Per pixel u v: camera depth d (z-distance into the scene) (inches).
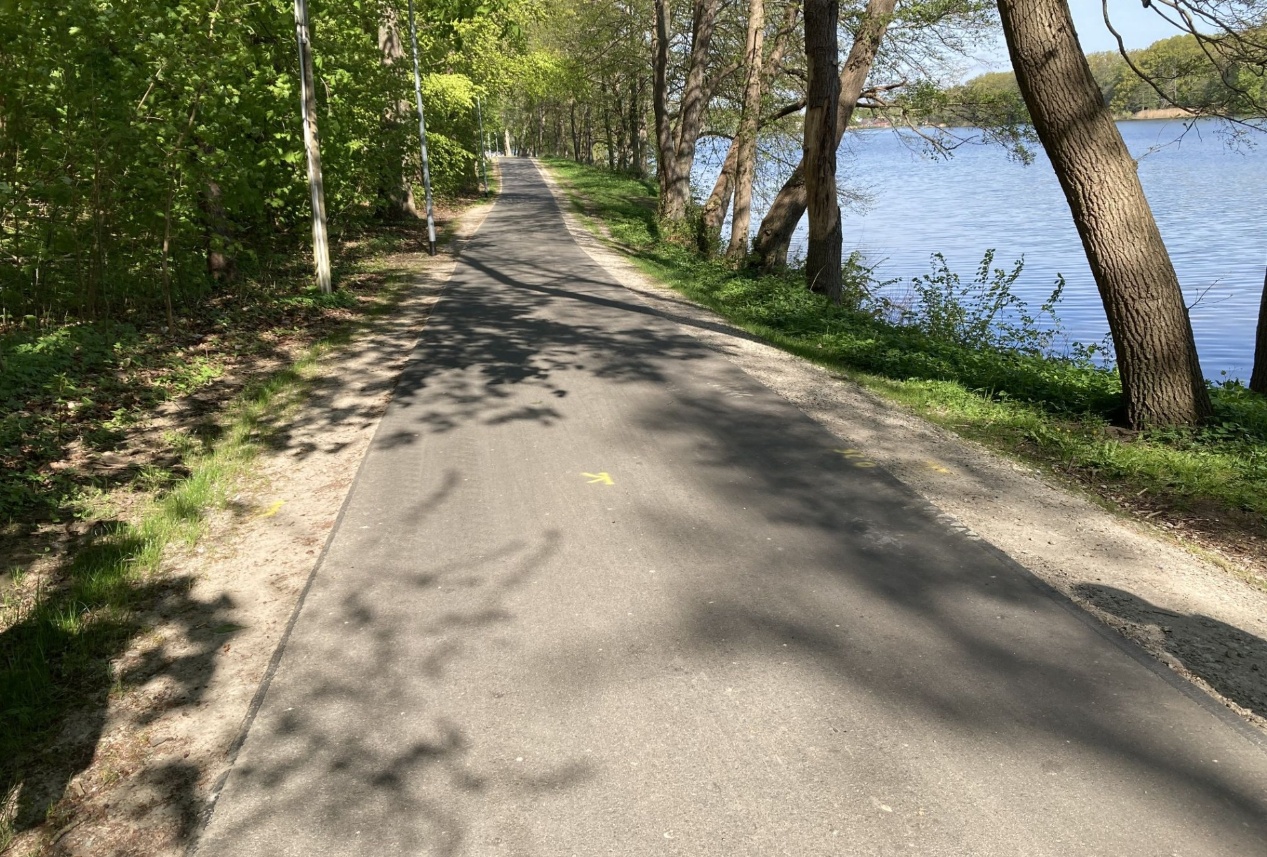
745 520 192.5
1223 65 291.1
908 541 182.4
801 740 118.3
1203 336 757.9
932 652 140.1
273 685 132.9
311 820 105.3
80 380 295.1
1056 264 1084.5
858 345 397.4
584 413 276.8
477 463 231.0
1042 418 287.7
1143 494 220.8
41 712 128.3
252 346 371.9
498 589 161.5
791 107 832.9
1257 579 171.8
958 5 640.4
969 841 100.4
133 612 156.9
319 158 484.1
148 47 346.9
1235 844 100.2
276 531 190.9
